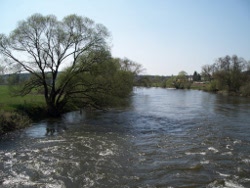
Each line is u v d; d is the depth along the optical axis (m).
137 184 13.09
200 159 16.86
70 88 33.19
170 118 34.75
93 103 34.91
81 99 35.00
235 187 12.62
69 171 14.79
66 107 38.91
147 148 19.61
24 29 29.00
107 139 22.45
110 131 25.92
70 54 31.36
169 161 16.50
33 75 31.97
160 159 16.91
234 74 92.00
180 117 35.69
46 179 13.69
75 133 24.77
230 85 93.12
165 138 22.97
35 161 16.42
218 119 33.75
